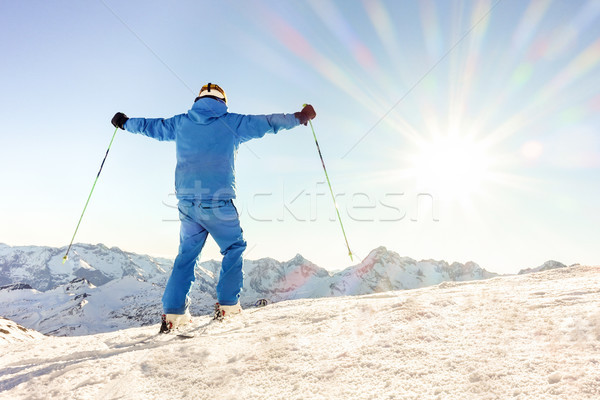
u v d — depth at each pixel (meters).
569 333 1.57
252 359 1.81
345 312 2.73
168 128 3.88
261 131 3.74
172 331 3.11
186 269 3.50
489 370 1.32
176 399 1.46
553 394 1.09
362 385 1.37
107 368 1.88
